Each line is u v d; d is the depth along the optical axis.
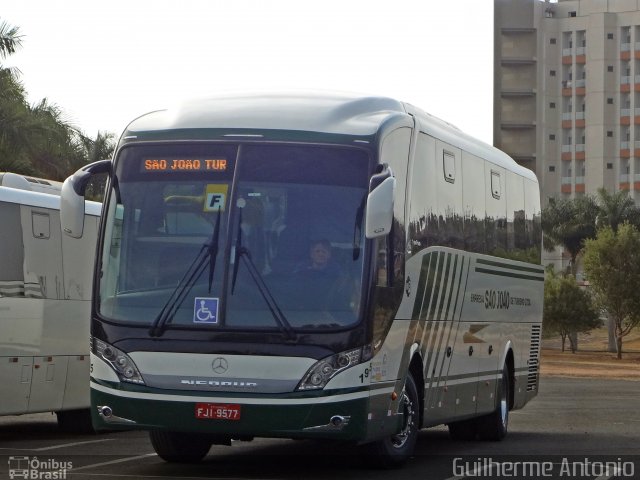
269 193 12.14
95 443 17.09
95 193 49.09
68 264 18.31
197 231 12.13
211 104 12.83
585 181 155.75
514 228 19.11
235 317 11.84
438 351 14.80
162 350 11.93
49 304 17.80
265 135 12.34
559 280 85.50
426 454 15.79
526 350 20.00
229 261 11.98
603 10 156.12
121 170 12.52
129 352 12.02
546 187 157.25
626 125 155.38
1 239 16.81
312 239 12.01
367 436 12.06
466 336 16.17
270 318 11.81
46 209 17.83
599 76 155.12
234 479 12.38
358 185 12.15
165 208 12.28
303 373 11.73
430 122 14.84
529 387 20.33
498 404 18.11
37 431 19.72
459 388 15.89
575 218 109.75
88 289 18.83
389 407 12.70
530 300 20.27
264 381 11.76
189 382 11.85
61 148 38.50
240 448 16.14
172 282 12.05
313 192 12.12
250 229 12.05
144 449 16.02
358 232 12.03
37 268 17.56
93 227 19.03
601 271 77.25
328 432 11.76
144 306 12.06
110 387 12.07
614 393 35.72
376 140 12.38
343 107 12.80
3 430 19.89
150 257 12.19
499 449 16.78
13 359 16.97
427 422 14.49
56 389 18.03
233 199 12.14
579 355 82.50
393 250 12.71
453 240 15.45
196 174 12.30
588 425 22.06
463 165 16.12
